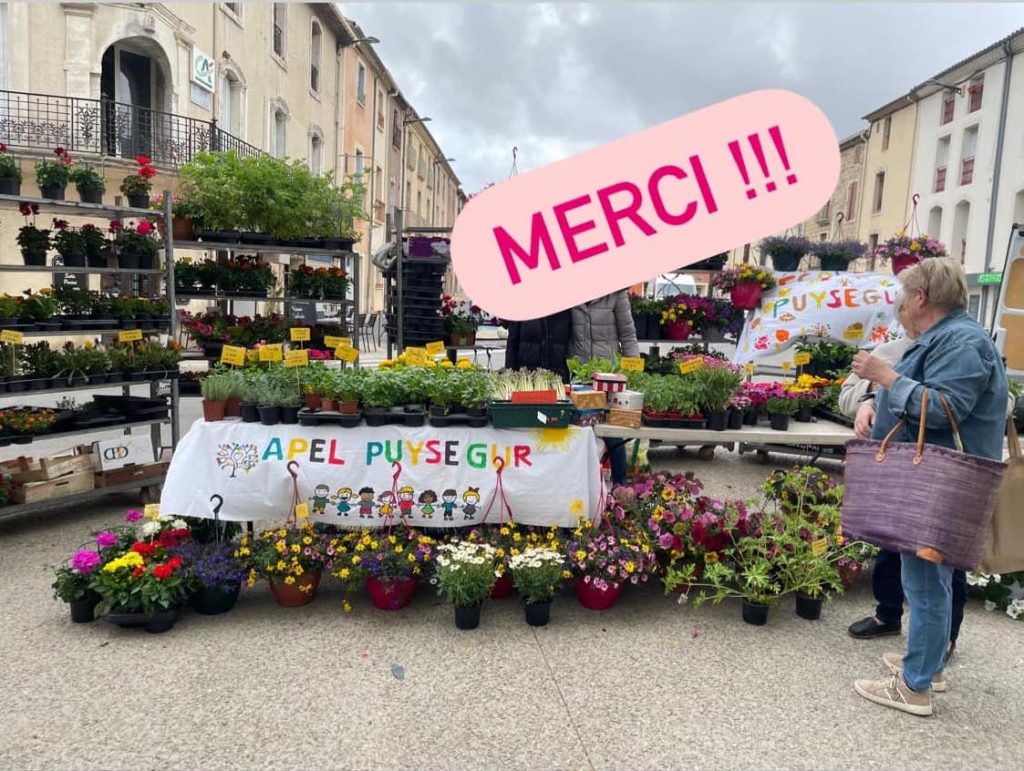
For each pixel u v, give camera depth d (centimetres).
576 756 252
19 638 329
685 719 275
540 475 375
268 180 687
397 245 786
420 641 332
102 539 358
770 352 734
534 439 377
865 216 3006
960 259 2478
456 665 311
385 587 356
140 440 540
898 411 260
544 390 381
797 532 376
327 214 726
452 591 336
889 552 333
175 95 1523
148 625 336
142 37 1427
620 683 299
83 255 582
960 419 254
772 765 250
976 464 248
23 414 478
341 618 354
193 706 277
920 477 254
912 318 274
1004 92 2219
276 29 2022
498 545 371
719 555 382
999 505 291
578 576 368
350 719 271
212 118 1666
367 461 372
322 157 2388
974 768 251
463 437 375
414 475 373
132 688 288
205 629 341
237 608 364
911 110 2689
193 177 698
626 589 394
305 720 269
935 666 275
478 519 379
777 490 438
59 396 938
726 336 827
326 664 310
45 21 1334
